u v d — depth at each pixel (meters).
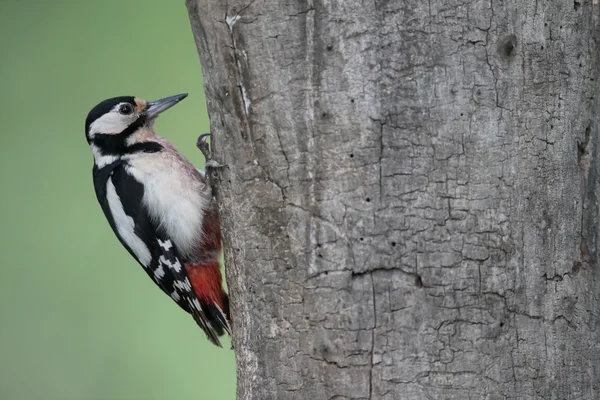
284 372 7.04
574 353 6.79
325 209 6.77
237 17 6.98
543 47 6.63
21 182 12.09
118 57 12.39
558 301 6.72
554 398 6.71
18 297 11.70
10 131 12.30
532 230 6.65
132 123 9.80
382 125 6.57
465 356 6.57
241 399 7.52
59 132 12.27
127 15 12.54
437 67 6.50
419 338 6.59
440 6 6.48
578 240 6.84
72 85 12.36
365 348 6.67
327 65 6.67
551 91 6.68
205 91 7.60
